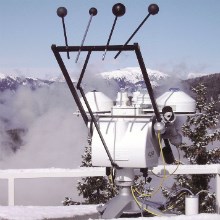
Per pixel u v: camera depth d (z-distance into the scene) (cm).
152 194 308
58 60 262
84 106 302
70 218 313
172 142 295
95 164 292
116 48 246
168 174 358
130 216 295
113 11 246
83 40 253
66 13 253
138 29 246
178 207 312
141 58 249
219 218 216
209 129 1603
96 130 293
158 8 247
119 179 301
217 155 1577
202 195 1276
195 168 368
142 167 286
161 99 293
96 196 1390
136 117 293
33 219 283
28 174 374
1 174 373
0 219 276
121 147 286
